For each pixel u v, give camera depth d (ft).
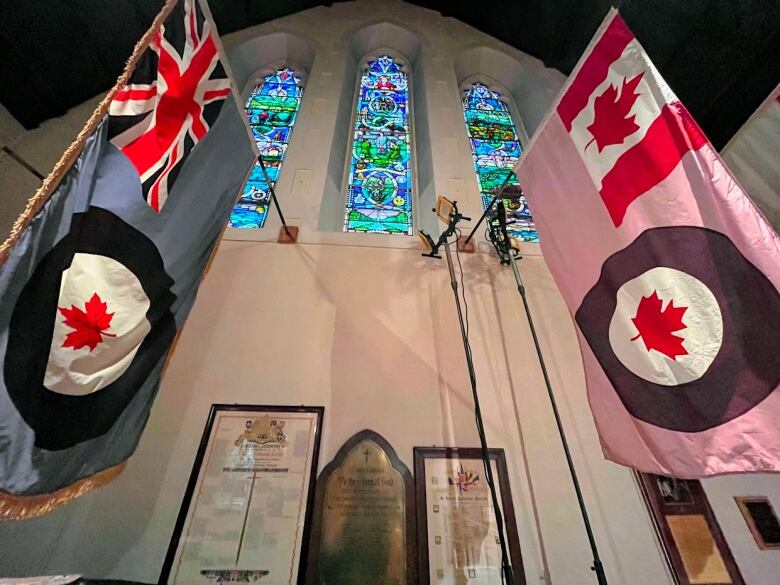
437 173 13.83
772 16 11.00
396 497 7.48
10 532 6.88
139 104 5.94
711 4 12.07
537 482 7.99
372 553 6.93
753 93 12.28
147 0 12.91
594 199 6.66
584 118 7.20
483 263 11.53
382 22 19.97
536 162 8.05
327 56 17.97
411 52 20.18
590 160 6.89
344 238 11.69
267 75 18.45
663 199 5.79
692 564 7.25
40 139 11.94
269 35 18.45
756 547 7.57
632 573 7.14
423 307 10.39
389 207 13.93
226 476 7.59
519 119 17.99
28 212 4.33
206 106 7.32
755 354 4.70
